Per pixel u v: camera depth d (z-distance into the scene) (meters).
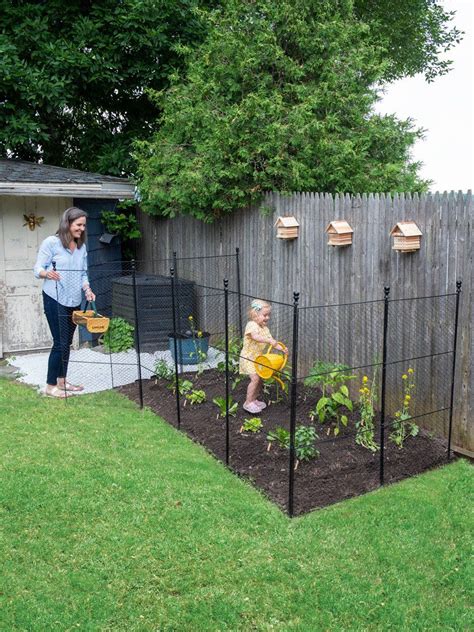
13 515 3.63
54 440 4.84
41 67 10.50
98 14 10.80
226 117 7.13
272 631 2.77
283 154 6.99
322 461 4.46
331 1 8.33
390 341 5.35
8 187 7.24
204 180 7.12
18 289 7.92
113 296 8.66
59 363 6.06
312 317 6.35
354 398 5.84
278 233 6.51
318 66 8.05
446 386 4.84
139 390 6.02
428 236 4.90
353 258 5.72
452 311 4.72
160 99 9.71
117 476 4.15
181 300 8.17
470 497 3.98
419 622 2.85
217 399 5.47
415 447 4.73
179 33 11.19
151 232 9.65
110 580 3.07
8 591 2.98
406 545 3.43
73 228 5.86
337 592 3.03
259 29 7.90
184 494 3.93
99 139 12.08
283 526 3.60
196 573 3.13
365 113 8.39
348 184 7.41
